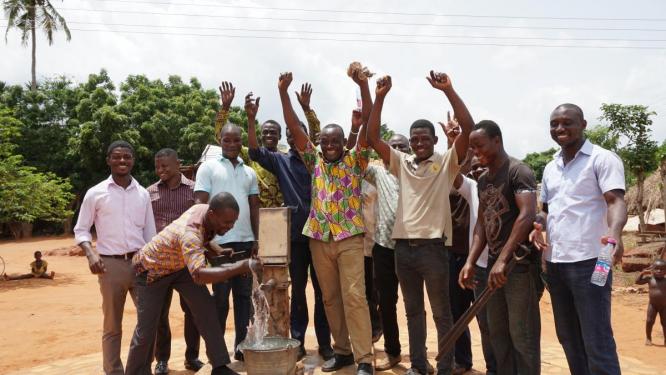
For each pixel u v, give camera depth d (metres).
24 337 8.12
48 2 31.97
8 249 24.12
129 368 4.46
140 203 5.09
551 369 5.42
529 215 3.72
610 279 3.67
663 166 18.58
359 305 4.44
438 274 4.31
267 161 5.16
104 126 28.94
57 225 31.94
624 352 7.32
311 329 7.26
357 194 4.59
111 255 4.87
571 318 3.93
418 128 4.39
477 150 3.93
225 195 4.05
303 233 4.69
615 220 3.42
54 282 14.28
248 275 5.18
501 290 4.03
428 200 4.34
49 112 31.34
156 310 4.45
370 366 4.43
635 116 19.59
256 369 3.78
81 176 30.95
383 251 4.88
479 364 5.47
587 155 3.73
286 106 4.79
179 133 30.72
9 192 14.97
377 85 4.34
